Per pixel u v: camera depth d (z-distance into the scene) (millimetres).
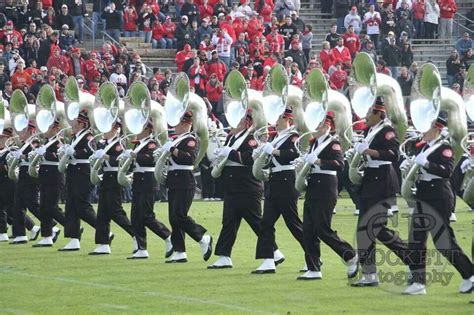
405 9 81375
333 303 29219
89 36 77375
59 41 71812
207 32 76312
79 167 41344
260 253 35156
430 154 30125
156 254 40312
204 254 37812
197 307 28938
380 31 80375
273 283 32938
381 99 31812
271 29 77688
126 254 40406
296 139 34594
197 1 77938
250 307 28812
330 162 32656
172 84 37875
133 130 39094
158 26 78125
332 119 33344
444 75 82562
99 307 29172
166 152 37312
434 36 83250
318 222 32719
